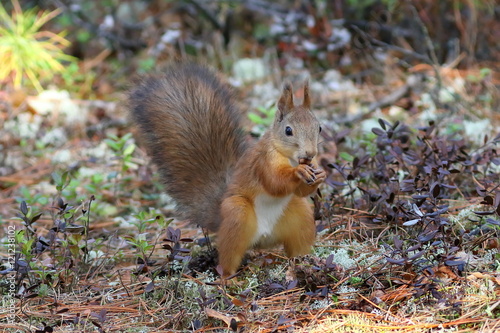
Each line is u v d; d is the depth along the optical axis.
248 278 8.45
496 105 15.52
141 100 10.15
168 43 19.73
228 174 9.46
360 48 18.70
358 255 8.91
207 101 9.91
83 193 12.60
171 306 7.94
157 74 10.73
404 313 7.27
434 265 7.93
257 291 8.20
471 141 12.91
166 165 9.76
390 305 7.44
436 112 14.94
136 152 14.28
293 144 8.24
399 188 9.83
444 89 15.40
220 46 19.41
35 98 16.47
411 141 12.45
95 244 9.51
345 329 6.96
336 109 15.87
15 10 20.34
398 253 7.84
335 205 10.43
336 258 8.77
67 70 18.12
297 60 18.50
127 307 8.03
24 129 15.20
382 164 10.30
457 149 10.89
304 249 8.76
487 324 6.81
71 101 16.39
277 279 8.34
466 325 6.89
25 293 8.22
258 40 19.97
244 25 20.58
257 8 19.77
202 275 8.77
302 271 8.13
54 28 20.88
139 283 8.59
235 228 8.41
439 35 18.62
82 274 9.20
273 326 7.24
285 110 8.48
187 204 9.47
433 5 18.77
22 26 17.78
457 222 9.29
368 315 7.27
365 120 14.98
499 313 7.06
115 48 20.22
